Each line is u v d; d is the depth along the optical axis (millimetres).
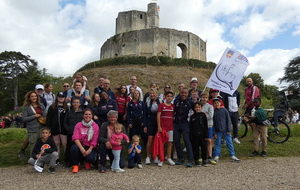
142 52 33281
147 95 6863
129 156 5223
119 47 34812
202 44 38125
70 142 5355
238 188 3707
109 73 26359
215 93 6465
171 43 33812
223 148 6914
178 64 31812
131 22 35750
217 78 7227
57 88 25531
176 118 5656
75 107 5500
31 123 5688
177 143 5578
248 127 9117
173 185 3895
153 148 5527
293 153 6406
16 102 40688
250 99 7848
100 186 3871
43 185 3963
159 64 31250
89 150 4980
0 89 41625
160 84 24406
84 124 5078
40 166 4898
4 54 42812
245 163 5480
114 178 4363
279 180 4113
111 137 5004
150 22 36812
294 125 9477
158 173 4723
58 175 4633
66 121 5441
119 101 6824
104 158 4949
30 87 37594
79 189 3725
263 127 6164
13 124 20844
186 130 5516
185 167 5230
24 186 3916
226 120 5848
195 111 5535
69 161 5098
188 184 3945
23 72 44688
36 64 46906
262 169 4906
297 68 34688
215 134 5844
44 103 6512
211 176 4445
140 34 33656
